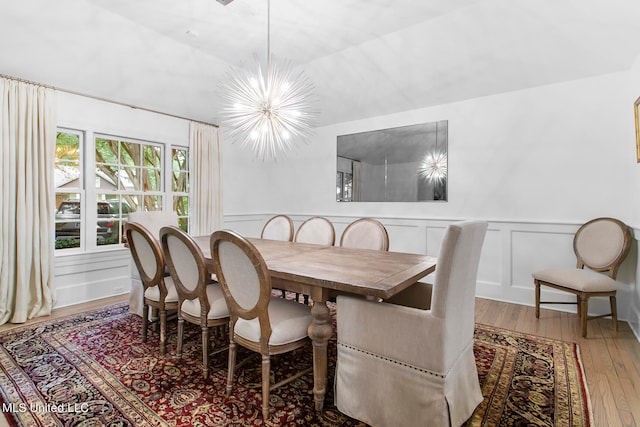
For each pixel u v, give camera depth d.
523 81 3.08
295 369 1.98
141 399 1.67
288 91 2.35
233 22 2.75
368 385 1.47
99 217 3.51
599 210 2.86
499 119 3.30
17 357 2.13
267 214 5.37
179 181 4.29
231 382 1.70
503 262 3.32
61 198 3.22
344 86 3.80
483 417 1.51
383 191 4.11
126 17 2.68
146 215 3.08
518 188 3.23
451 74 3.22
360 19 2.70
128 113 3.65
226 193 4.75
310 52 3.28
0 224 2.70
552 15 2.45
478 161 3.44
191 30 2.88
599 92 2.83
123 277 3.64
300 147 4.91
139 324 2.72
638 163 2.47
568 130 2.97
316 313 1.57
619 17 2.30
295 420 1.51
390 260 2.02
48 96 2.97
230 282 1.64
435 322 1.29
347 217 4.45
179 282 1.99
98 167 3.50
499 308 3.11
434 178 3.72
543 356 2.12
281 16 2.67
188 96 3.88
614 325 2.47
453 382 1.36
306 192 4.89
